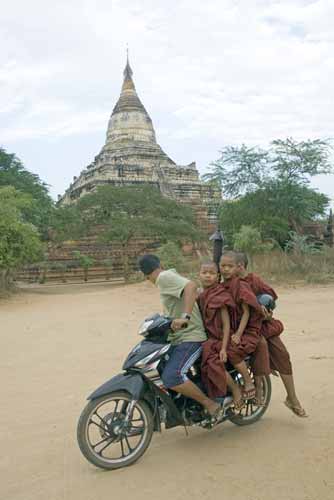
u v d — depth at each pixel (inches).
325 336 345.1
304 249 871.7
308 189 1119.0
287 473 136.9
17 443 173.5
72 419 196.4
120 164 1935.3
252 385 167.6
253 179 1108.5
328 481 130.7
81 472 146.9
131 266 1726.1
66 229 1373.0
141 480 138.8
